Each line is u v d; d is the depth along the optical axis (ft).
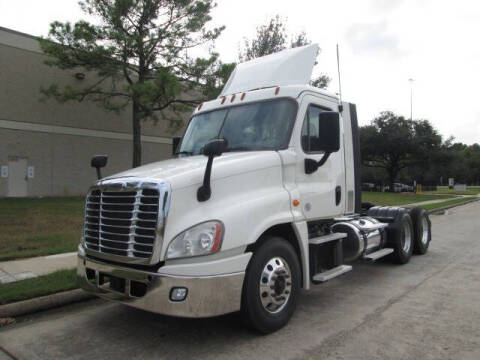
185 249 12.30
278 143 16.16
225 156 15.12
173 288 12.04
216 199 13.41
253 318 13.76
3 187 72.90
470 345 13.51
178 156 18.45
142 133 93.56
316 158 17.26
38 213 48.91
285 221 14.88
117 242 13.08
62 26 60.70
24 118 75.25
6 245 29.01
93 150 85.25
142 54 65.41
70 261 24.23
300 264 16.17
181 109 70.38
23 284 19.01
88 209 14.76
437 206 78.33
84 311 17.42
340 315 16.51
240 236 13.14
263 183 14.93
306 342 13.76
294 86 17.13
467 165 333.42
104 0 63.16
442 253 30.48
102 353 13.10
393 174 183.11
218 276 12.55
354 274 23.72
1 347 13.74
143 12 64.49
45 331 15.12
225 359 12.54
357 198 21.31
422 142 168.76
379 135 167.02
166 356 12.80
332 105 18.97
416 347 13.37
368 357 12.62
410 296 19.19
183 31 66.13
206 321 15.75
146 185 12.56
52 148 79.00
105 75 67.56
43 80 77.15
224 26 68.90
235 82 20.31
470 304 17.89
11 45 73.41
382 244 24.75
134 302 12.66
